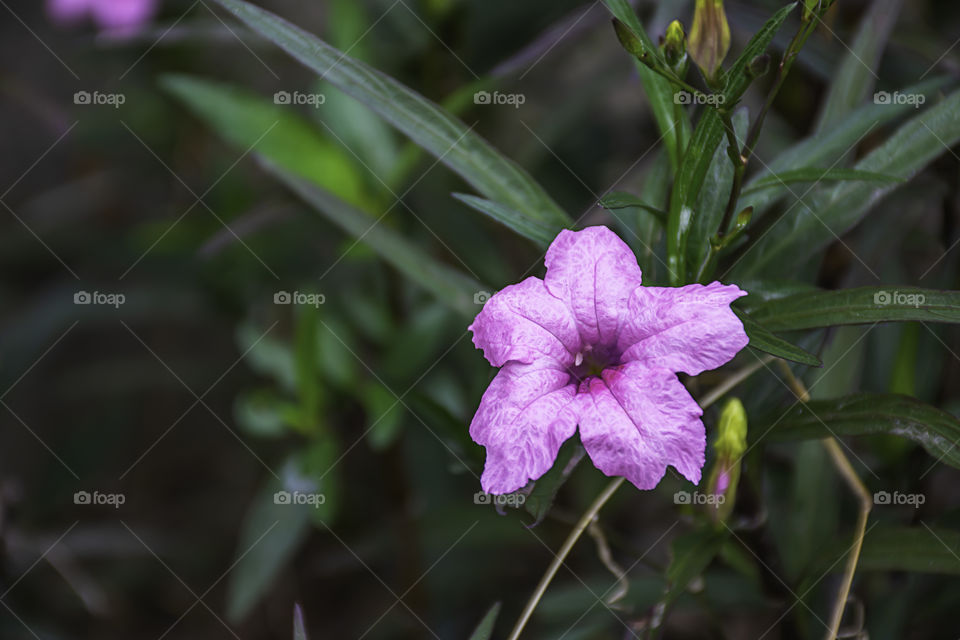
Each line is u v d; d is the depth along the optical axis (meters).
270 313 0.62
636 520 0.57
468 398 0.56
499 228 0.58
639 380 0.40
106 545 0.61
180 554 0.67
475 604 0.56
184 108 0.67
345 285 0.56
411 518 0.54
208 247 0.52
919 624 0.48
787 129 0.52
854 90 0.46
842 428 0.42
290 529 0.52
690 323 0.40
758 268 0.44
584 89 0.58
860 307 0.41
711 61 0.41
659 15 0.47
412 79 0.55
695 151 0.41
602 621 0.50
